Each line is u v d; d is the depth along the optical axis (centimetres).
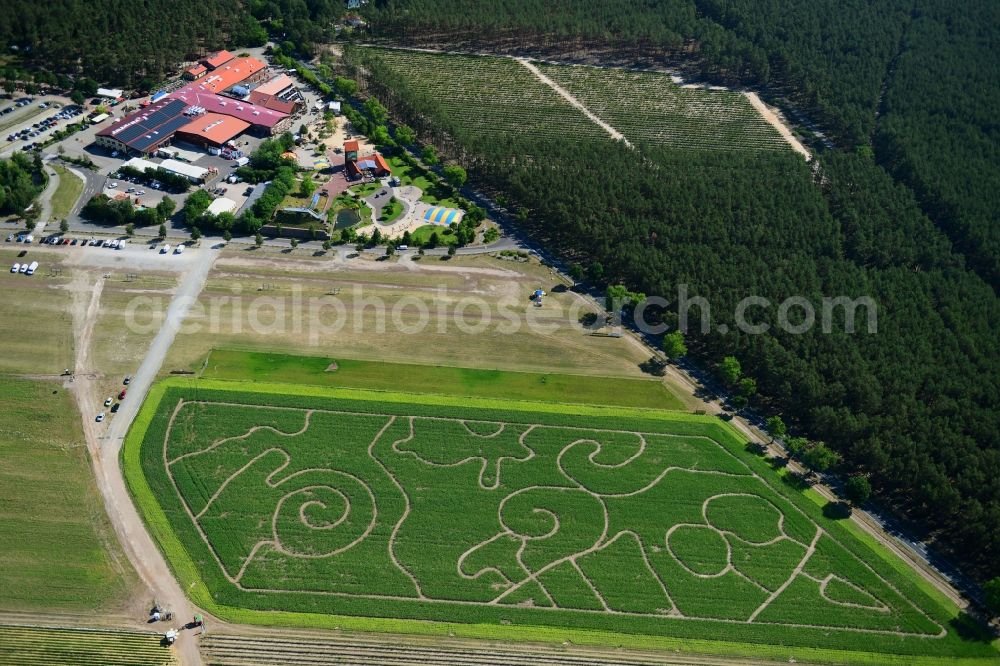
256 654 11688
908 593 13025
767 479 14662
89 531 12962
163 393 15238
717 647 12219
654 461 14825
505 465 14538
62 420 14612
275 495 13712
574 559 13175
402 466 14350
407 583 12650
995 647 12438
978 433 14800
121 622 11906
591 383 16312
